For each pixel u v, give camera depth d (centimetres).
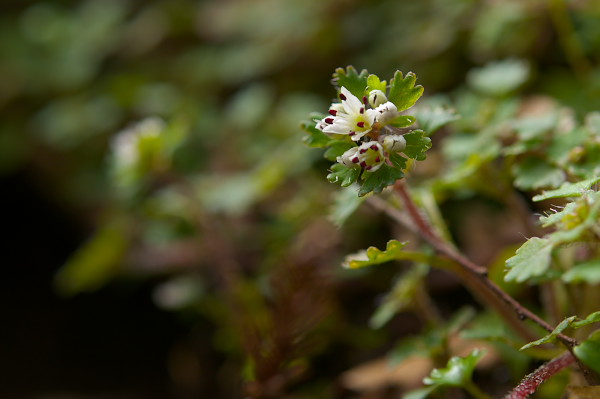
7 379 33
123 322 35
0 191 42
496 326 18
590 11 26
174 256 29
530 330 18
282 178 27
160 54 44
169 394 29
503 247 23
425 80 30
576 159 18
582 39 25
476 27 29
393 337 23
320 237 25
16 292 39
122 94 38
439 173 22
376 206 19
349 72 16
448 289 24
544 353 18
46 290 39
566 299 18
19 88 45
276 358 20
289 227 26
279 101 36
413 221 18
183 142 27
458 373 17
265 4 42
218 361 27
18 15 55
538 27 27
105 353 34
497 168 20
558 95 24
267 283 23
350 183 16
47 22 48
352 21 37
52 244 41
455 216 25
